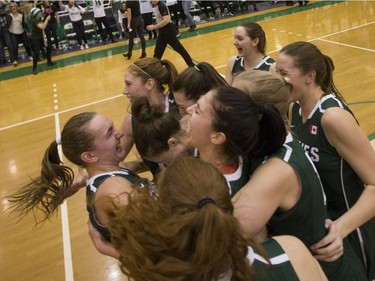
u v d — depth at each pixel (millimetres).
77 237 3182
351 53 6934
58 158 1667
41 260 2967
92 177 1449
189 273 725
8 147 5074
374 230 1549
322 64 1489
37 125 5672
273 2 13242
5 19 9352
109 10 10992
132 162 2211
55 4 10891
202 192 792
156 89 2057
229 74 3275
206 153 1136
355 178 1504
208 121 1052
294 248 919
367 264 1545
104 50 9898
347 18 9867
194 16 12188
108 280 2672
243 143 1050
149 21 10531
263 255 832
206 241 712
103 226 1353
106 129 1484
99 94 6641
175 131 1541
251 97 1142
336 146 1418
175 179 821
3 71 9164
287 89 1219
